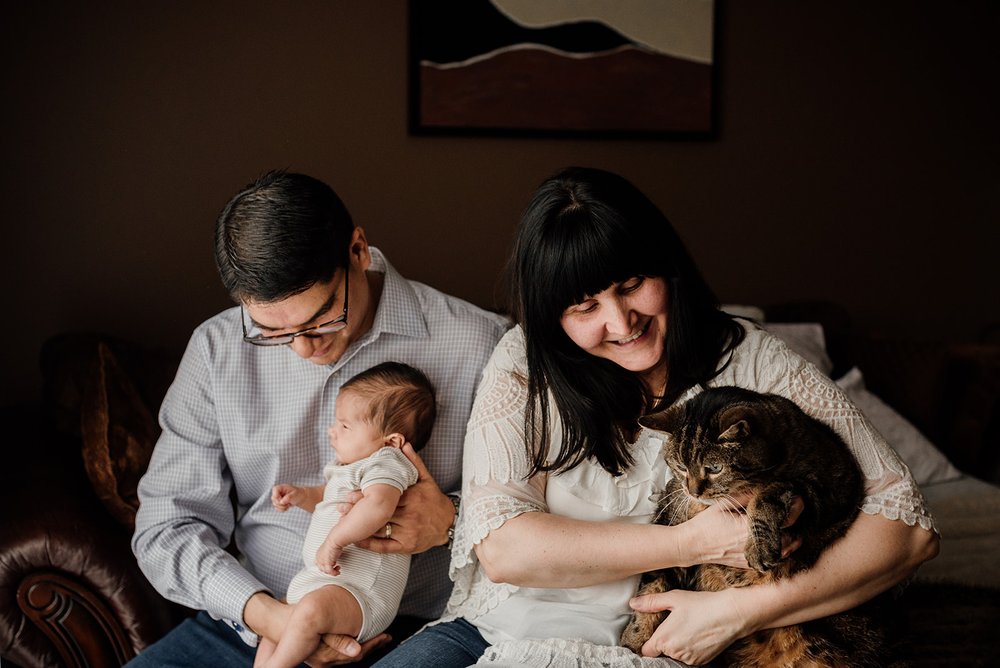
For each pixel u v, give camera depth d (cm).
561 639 144
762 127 338
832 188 350
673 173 329
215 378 181
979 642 192
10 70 261
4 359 269
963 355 308
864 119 350
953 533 242
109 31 267
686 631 142
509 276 159
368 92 292
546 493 158
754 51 334
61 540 183
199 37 275
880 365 301
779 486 142
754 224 342
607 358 156
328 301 159
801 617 145
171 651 169
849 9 343
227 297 285
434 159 301
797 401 158
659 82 320
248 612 164
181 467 181
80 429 229
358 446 170
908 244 362
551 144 313
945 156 362
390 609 164
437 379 183
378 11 290
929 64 355
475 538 150
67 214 269
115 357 216
